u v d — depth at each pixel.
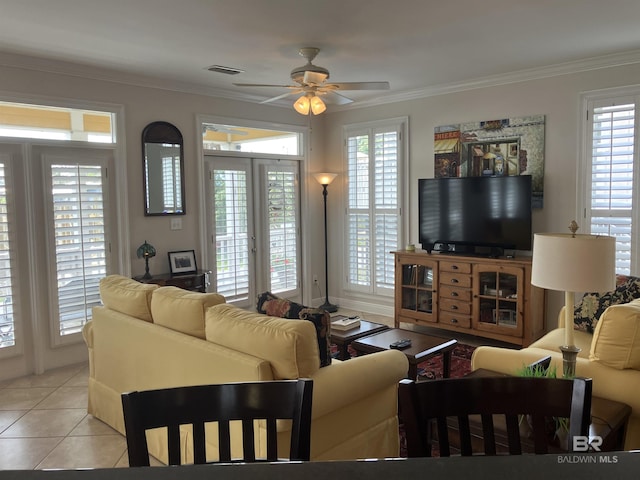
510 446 1.26
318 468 0.91
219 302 2.81
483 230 5.22
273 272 6.36
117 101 4.87
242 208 5.98
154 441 2.92
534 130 5.02
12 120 4.27
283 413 1.34
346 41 3.95
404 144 6.01
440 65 4.74
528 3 3.20
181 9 3.23
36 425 3.46
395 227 6.15
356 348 3.86
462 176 5.55
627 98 4.46
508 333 4.86
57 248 4.52
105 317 3.33
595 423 2.08
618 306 2.37
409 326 6.00
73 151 4.64
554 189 4.94
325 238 6.95
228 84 5.41
